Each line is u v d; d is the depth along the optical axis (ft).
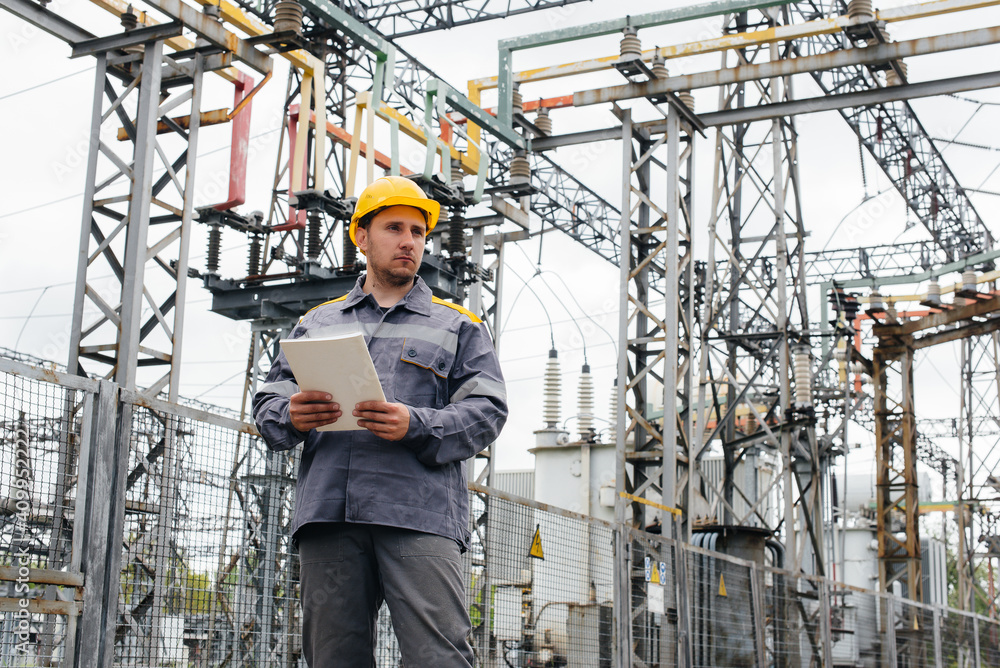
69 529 16.63
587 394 104.83
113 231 39.75
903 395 82.99
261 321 58.03
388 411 11.71
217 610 18.99
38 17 39.88
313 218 53.78
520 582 26.96
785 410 64.44
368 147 52.75
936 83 51.34
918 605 60.34
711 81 52.95
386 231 13.37
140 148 39.86
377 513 12.06
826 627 47.93
